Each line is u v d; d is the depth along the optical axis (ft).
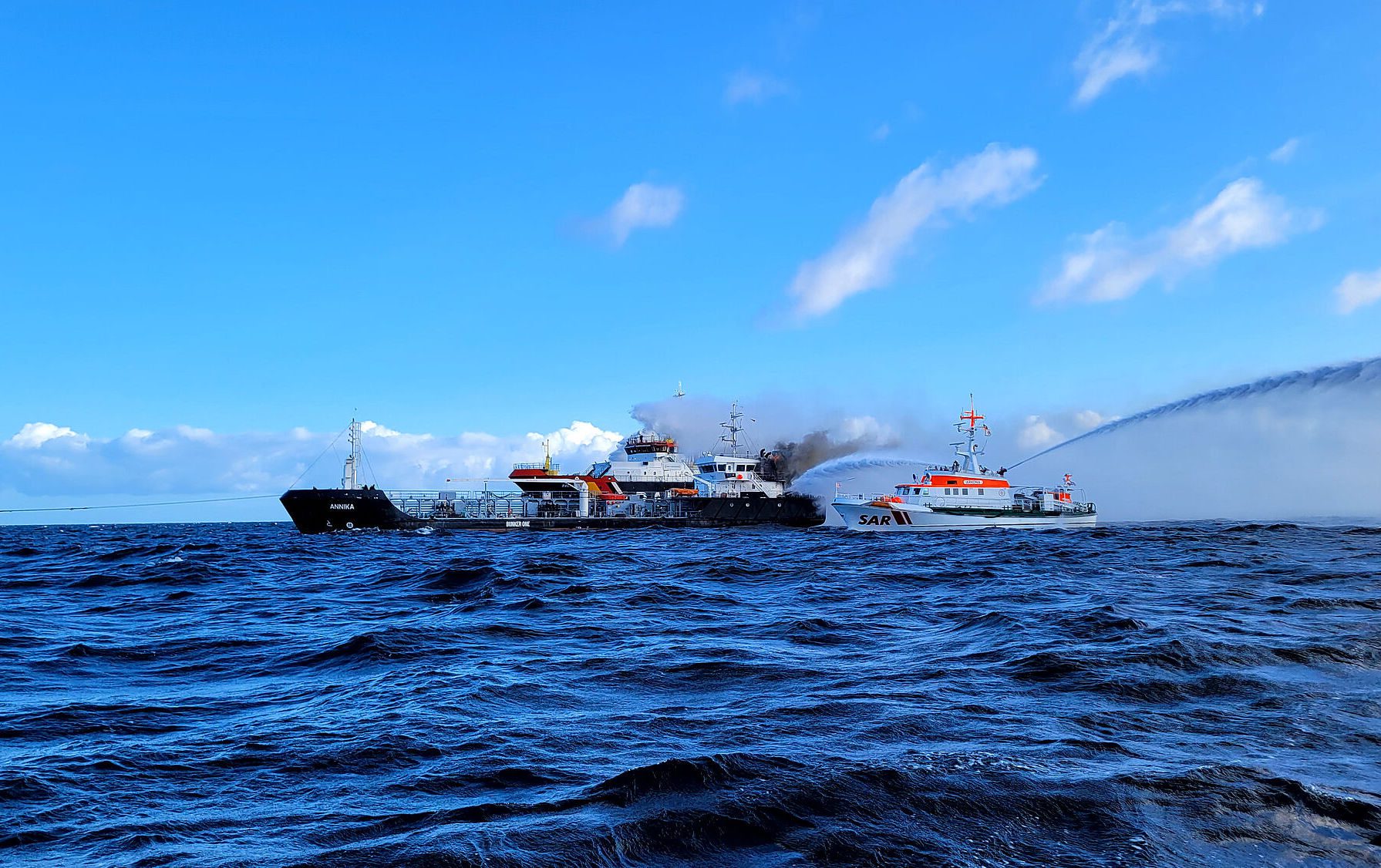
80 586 154.51
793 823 33.22
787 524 379.55
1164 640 70.64
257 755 44.37
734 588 132.87
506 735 47.37
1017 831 32.50
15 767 42.63
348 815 35.50
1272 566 152.46
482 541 283.38
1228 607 96.89
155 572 174.29
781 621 95.91
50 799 37.86
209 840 32.89
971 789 36.55
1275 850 30.81
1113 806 34.55
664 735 47.16
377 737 47.09
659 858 30.48
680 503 368.07
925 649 75.00
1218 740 44.70
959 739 45.03
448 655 74.64
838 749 43.16
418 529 335.26
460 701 55.57
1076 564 161.99
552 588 126.82
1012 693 56.34
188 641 86.07
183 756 44.50
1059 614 90.43
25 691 63.00
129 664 74.79
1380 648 67.97
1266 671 60.49
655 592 124.06
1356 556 173.47
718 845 31.50
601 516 357.20
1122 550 193.47
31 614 111.24
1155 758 41.27
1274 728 46.85
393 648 77.10
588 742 45.91
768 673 65.21
